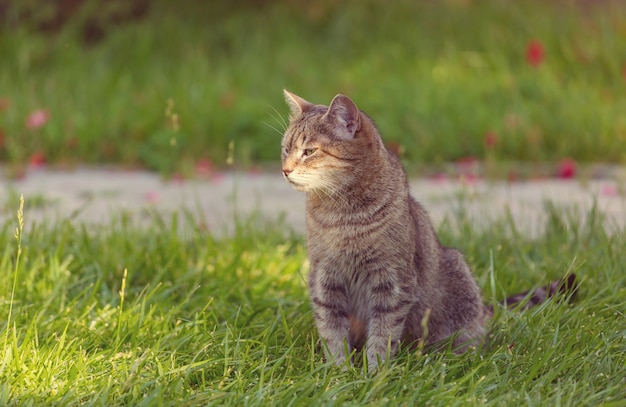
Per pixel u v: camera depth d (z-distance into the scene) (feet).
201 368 17.07
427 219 19.88
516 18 51.90
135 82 47.14
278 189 34.86
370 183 18.11
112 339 18.65
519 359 17.69
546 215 29.96
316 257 18.70
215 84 45.21
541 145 39.29
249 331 19.65
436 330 19.40
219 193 34.04
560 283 20.18
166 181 35.96
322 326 18.79
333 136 18.13
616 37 47.47
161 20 54.08
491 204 31.81
